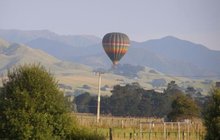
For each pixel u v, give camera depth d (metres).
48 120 80.69
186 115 183.50
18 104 80.12
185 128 159.00
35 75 82.25
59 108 82.12
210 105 81.38
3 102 80.50
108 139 113.50
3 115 79.88
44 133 79.50
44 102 81.06
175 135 144.62
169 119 188.62
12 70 83.62
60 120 81.94
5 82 82.56
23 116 79.00
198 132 143.88
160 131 154.00
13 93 80.69
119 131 148.88
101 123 179.12
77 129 84.94
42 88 81.81
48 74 83.56
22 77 82.25
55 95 82.38
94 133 87.94
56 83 83.44
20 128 78.50
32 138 78.94
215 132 79.62
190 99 187.38
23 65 83.88
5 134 79.25
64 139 82.50
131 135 124.25
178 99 187.25
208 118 80.88
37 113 79.81
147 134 145.38
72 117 84.50
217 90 81.50
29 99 80.38
